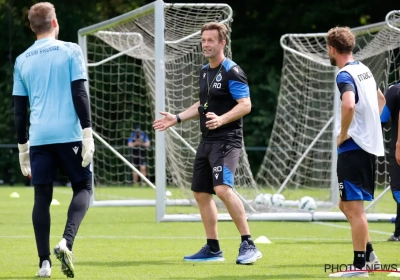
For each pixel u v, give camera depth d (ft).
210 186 58.03
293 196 138.72
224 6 90.84
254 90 211.20
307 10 213.87
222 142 56.70
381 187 159.53
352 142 49.52
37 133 48.85
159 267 54.60
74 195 49.52
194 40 98.89
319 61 110.52
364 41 110.93
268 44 215.72
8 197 136.36
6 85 207.10
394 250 65.82
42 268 48.75
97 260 58.29
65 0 211.20
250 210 95.96
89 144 48.88
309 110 149.48
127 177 190.39
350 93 48.83
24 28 211.82
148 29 100.53
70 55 49.14
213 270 53.11
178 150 104.83
